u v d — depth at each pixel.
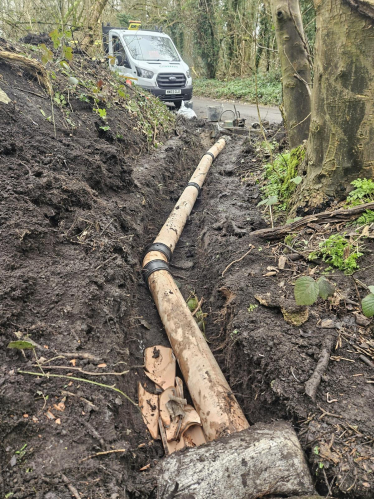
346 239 3.19
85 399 2.12
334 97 3.34
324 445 1.95
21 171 3.43
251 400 2.56
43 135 4.21
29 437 1.88
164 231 4.64
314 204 3.77
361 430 1.99
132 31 10.62
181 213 5.09
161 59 10.42
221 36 17.89
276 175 5.01
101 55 9.18
